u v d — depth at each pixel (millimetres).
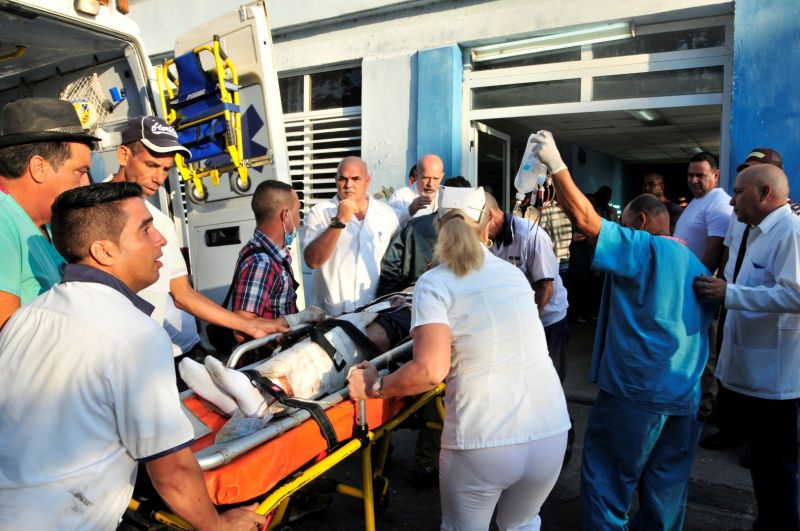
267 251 3012
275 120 3924
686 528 3080
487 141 6531
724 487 3480
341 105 6426
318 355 2449
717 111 6574
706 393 4160
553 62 5387
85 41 3914
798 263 2516
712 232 4359
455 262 2100
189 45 4293
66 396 1406
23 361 1446
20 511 1389
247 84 3975
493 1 5387
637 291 2443
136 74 4090
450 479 2104
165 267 2674
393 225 3838
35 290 1870
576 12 4988
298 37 6445
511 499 2201
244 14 3875
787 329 2646
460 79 5648
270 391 2176
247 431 1974
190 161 4387
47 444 1405
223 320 2744
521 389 2061
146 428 1438
